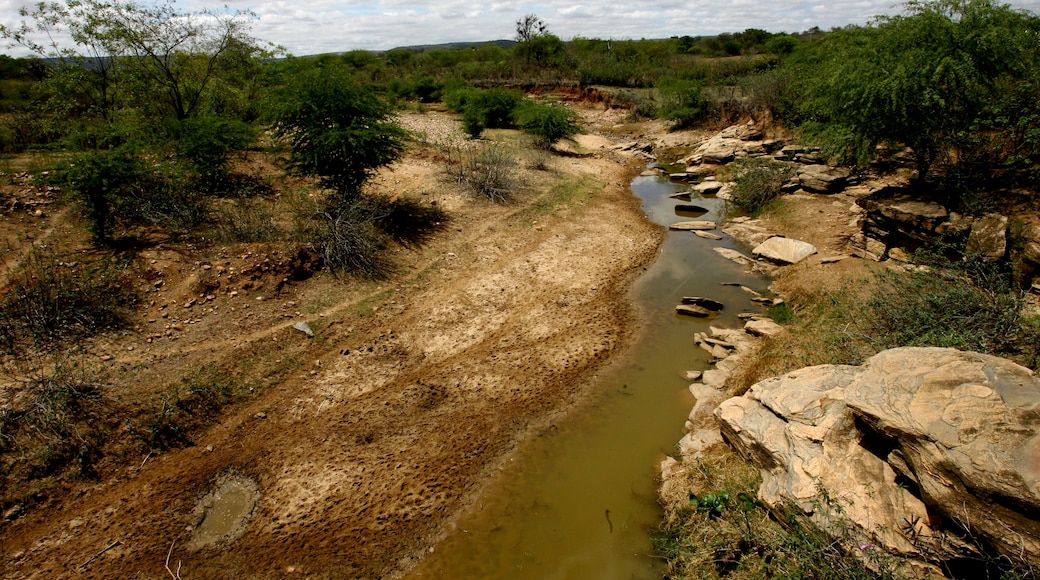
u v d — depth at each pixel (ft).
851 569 16.87
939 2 45.52
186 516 24.23
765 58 140.77
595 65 160.04
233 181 56.18
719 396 31.50
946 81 43.96
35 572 21.45
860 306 33.65
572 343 37.99
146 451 26.94
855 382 21.04
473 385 33.35
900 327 29.60
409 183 63.46
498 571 22.48
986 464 15.39
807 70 79.10
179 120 55.52
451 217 56.24
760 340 37.19
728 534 21.88
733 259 52.01
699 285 46.91
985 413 16.57
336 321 37.88
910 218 41.86
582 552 23.21
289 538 23.49
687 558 21.65
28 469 24.41
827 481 19.81
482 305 42.06
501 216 58.34
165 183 47.16
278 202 52.80
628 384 34.04
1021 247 33.71
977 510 15.51
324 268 42.63
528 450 28.76
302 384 32.45
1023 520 14.65
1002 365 18.12
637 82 153.48
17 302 32.07
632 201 69.67
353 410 30.76
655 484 26.53
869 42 50.06
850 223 53.01
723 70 141.49
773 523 21.57
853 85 49.06
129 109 63.41
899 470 18.54
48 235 40.45
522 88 160.86
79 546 22.58
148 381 29.78
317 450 27.91
